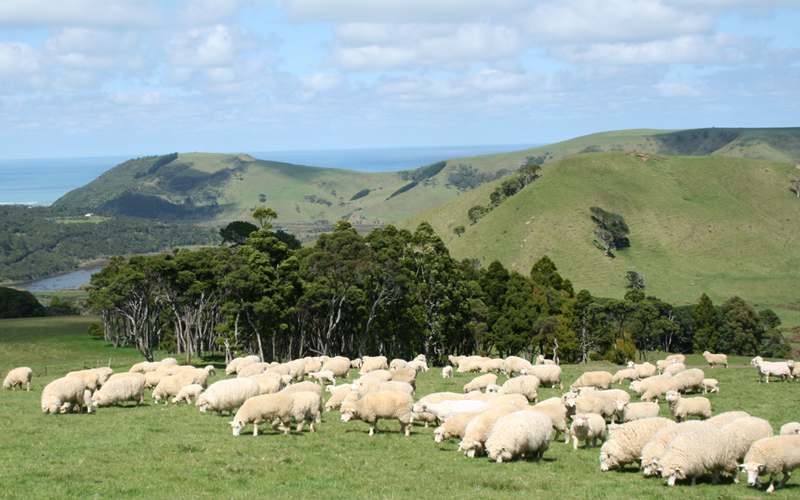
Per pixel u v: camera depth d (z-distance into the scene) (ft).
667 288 479.82
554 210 620.08
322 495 42.60
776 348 329.72
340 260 190.39
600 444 62.75
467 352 248.11
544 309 249.14
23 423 69.21
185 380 90.79
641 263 531.91
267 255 200.13
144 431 64.75
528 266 539.29
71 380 78.28
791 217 594.65
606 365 164.76
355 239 196.75
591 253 547.08
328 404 78.74
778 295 462.60
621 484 45.80
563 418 64.49
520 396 70.38
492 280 246.27
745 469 45.11
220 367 179.11
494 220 628.28
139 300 218.18
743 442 50.34
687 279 497.87
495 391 87.15
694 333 338.54
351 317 216.74
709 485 46.21
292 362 117.70
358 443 61.05
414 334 200.54
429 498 41.55
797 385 109.50
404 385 80.69
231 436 62.85
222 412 77.71
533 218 612.70
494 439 53.98
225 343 194.18
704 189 655.76
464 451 57.11
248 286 183.62
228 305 184.34
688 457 45.42
